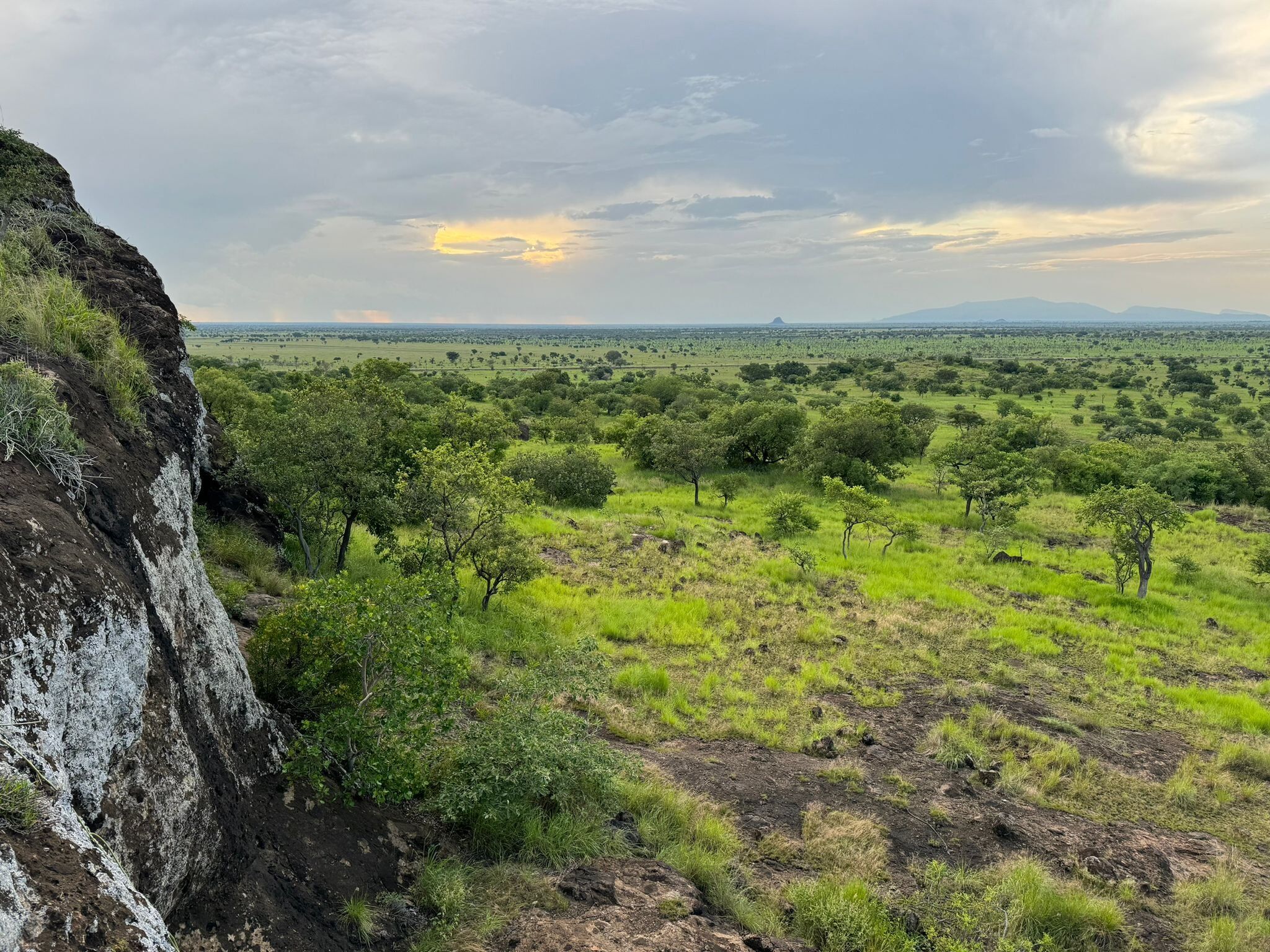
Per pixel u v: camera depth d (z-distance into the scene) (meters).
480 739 8.59
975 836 9.56
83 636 4.63
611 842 8.08
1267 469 36.62
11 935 3.29
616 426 50.84
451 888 6.76
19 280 7.38
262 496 15.98
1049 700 14.07
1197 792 11.05
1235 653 17.17
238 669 7.09
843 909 7.52
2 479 5.01
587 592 18.64
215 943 5.16
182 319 12.73
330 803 7.19
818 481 38.41
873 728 12.50
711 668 14.56
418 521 16.62
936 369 102.81
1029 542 27.77
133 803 4.73
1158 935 8.01
